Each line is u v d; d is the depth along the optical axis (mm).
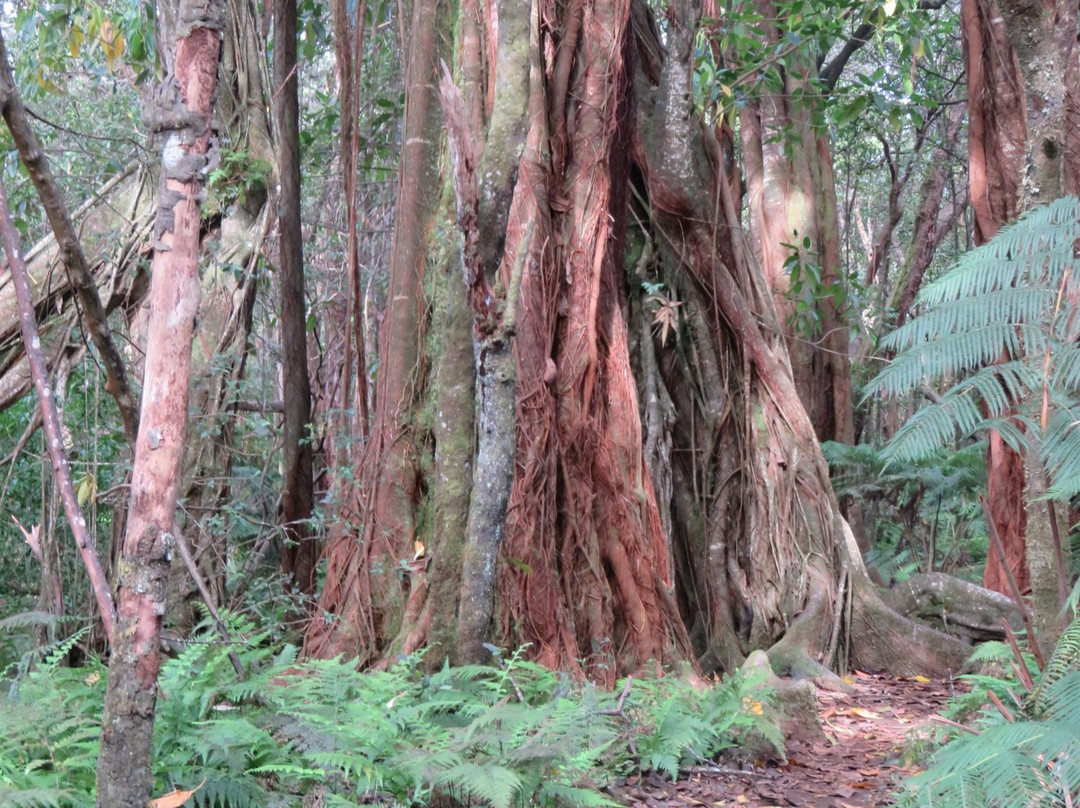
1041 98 3676
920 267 14016
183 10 2625
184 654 4125
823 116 10336
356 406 7363
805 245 10094
